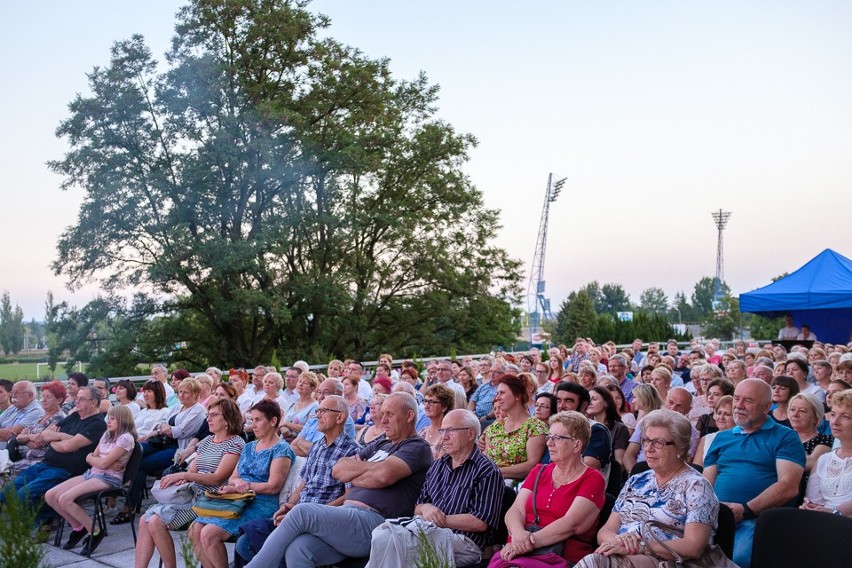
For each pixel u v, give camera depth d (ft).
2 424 30.07
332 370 39.29
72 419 26.76
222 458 20.72
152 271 82.94
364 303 105.50
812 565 12.96
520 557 14.73
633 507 14.66
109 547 23.59
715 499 14.10
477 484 16.29
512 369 32.65
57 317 88.43
